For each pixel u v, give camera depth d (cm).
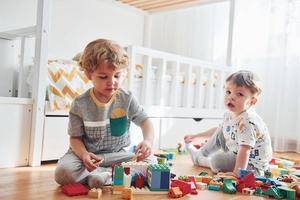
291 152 232
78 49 237
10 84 177
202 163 148
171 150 187
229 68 229
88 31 243
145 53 169
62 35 227
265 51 243
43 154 134
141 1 250
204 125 216
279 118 233
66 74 145
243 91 127
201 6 251
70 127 108
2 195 87
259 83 131
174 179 109
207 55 270
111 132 110
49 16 135
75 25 235
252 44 251
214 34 266
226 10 262
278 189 101
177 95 201
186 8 256
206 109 216
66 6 229
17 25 200
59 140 140
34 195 89
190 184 100
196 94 212
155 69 191
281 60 232
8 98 122
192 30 278
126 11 270
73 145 106
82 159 100
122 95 112
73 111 107
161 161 130
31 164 129
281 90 233
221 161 131
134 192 94
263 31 245
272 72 238
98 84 101
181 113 198
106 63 98
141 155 105
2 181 103
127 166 97
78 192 91
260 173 130
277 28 236
